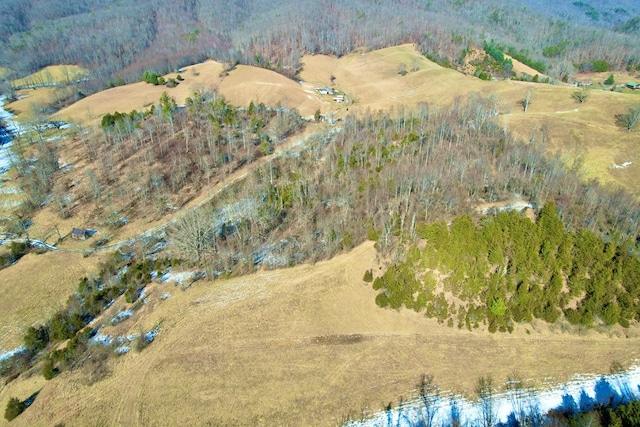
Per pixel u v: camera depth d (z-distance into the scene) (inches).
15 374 2987.2
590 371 2942.9
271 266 3624.5
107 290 3447.3
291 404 2723.9
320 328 3169.3
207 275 3538.4
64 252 3993.6
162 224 4229.8
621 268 3329.2
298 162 4756.4
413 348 3051.2
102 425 2640.3
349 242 3708.2
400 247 3565.5
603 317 3196.4
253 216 3941.9
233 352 3016.7
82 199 4581.7
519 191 3946.9
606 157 4574.3
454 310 3248.0
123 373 2906.0
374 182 4148.6
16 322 3356.3
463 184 4001.0
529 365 2967.5
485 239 3467.0
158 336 3127.5
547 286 3312.0
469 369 2933.1
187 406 2716.5
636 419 2415.1
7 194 4771.2
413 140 4739.2
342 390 2795.3
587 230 3479.3
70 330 3149.6
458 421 2657.5
